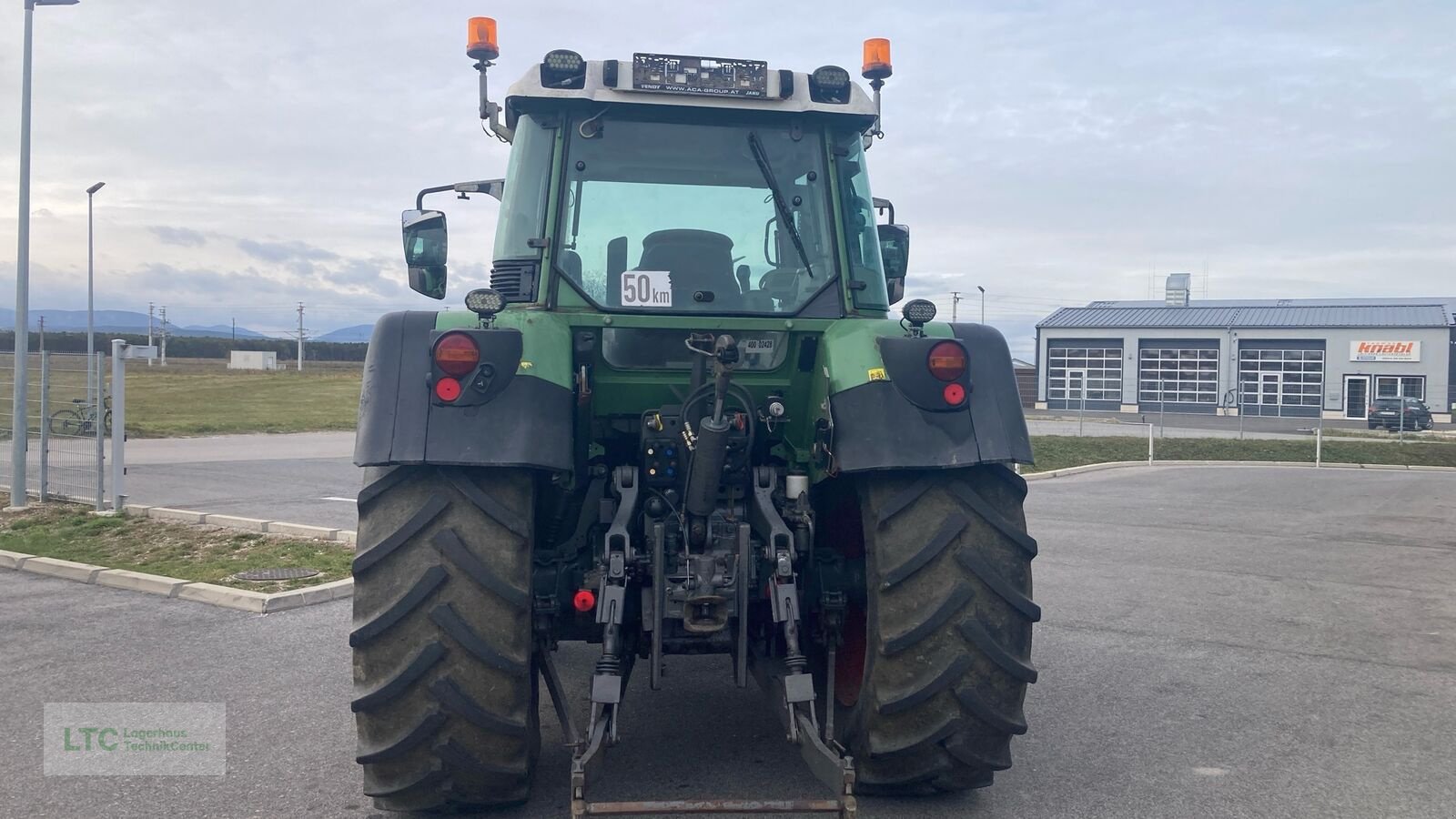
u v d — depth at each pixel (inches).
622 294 157.2
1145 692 218.7
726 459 150.8
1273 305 2416.3
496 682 130.9
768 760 171.8
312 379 2153.1
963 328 152.5
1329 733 192.9
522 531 133.1
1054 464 945.5
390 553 131.7
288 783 162.4
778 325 154.9
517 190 160.6
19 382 460.1
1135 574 363.6
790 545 141.9
